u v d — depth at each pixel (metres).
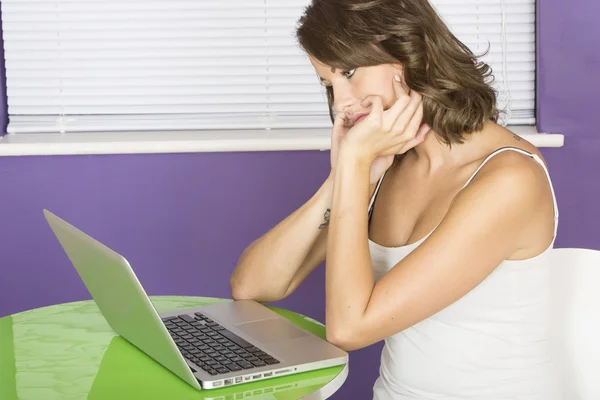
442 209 1.64
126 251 2.86
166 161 2.81
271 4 2.83
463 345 1.59
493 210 1.51
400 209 1.74
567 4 2.72
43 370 1.53
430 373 1.62
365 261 1.56
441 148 1.67
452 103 1.60
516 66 2.86
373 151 1.60
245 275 1.87
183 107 2.90
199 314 1.77
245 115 2.91
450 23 2.84
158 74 2.87
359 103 1.65
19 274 2.85
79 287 2.88
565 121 2.78
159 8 2.83
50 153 2.74
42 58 2.85
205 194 2.84
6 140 2.79
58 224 1.62
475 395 1.59
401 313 1.52
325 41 1.59
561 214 2.83
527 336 1.60
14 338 1.70
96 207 2.83
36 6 2.82
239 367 1.47
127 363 1.56
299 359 1.50
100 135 2.86
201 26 2.84
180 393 1.42
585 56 2.75
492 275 1.57
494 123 1.70
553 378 1.64
